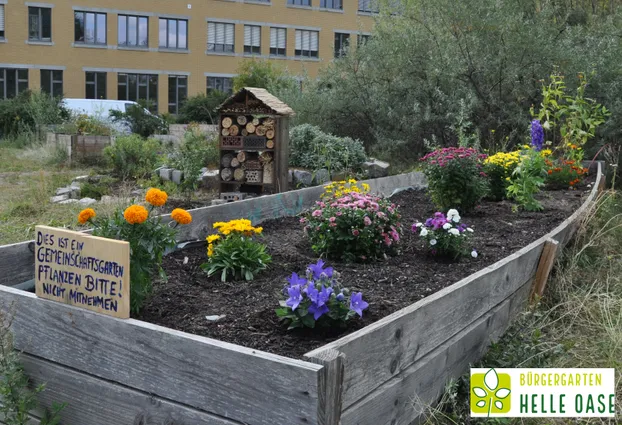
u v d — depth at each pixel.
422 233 5.02
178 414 2.68
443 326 3.47
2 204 9.12
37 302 3.16
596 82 11.28
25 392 3.14
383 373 2.93
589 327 4.59
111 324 2.88
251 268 4.41
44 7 34.62
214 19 38.62
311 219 5.24
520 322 4.46
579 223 6.44
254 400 2.48
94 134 16.23
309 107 13.33
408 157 12.88
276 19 40.28
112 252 2.91
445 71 12.18
